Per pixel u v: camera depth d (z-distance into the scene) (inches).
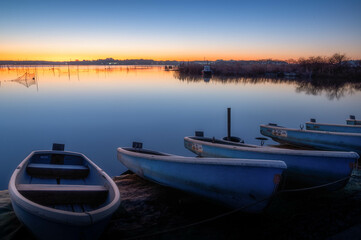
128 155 253.1
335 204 196.2
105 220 136.1
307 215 180.9
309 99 1043.9
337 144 319.6
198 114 754.2
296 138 362.3
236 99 1050.1
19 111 778.2
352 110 801.6
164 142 483.8
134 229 166.4
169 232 163.2
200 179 186.1
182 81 2032.5
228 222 175.8
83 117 700.0
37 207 127.8
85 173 229.0
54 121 649.0
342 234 155.3
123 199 211.5
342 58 2202.3
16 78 2332.7
